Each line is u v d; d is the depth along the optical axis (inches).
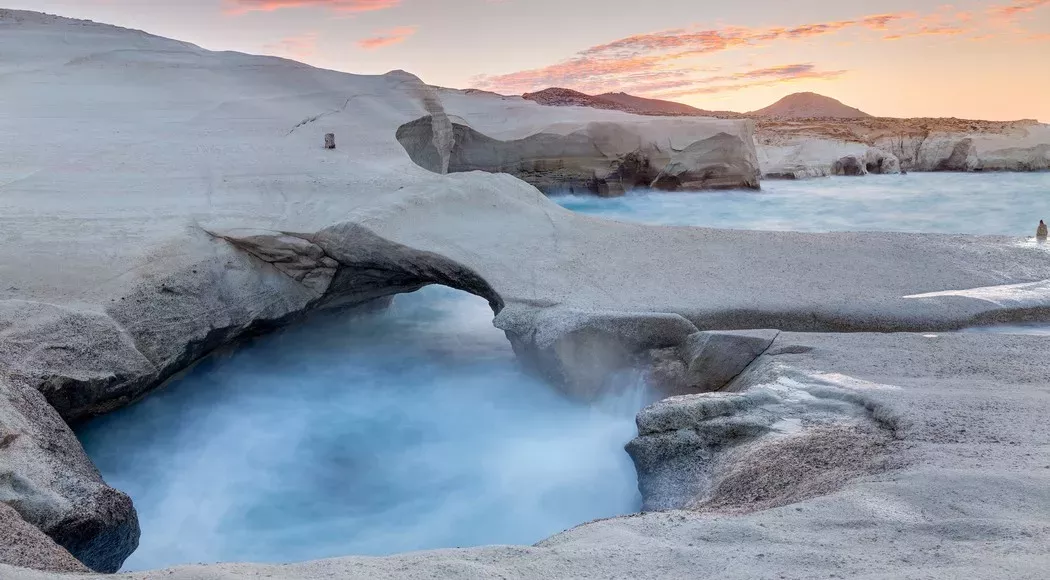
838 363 283.7
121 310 342.6
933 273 397.1
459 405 377.7
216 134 644.1
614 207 995.9
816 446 211.8
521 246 419.8
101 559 226.1
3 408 247.1
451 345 463.2
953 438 202.7
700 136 1091.9
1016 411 222.5
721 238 445.1
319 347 461.1
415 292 570.3
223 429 359.6
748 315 347.9
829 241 443.8
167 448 339.9
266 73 876.0
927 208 1053.8
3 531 172.2
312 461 329.7
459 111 1092.5
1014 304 352.2
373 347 461.7
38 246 379.2
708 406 246.1
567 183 1030.4
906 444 200.2
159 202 454.3
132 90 775.1
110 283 354.9
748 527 150.8
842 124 2231.8
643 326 330.3
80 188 475.2
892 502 158.2
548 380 349.4
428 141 831.1
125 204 448.1
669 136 1072.8
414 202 443.5
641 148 1051.3
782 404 249.6
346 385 407.2
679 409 244.5
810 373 271.4
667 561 136.9
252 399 391.2
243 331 402.6
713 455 233.0
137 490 307.6
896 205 1082.1
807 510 158.2
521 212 464.1
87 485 231.8
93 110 693.9
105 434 337.1
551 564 137.6
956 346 302.4
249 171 525.3
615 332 331.0
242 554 266.7
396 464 325.4
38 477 227.3
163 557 264.1
